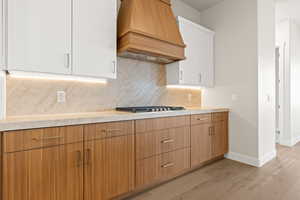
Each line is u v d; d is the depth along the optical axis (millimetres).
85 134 1509
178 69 2705
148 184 2059
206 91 3449
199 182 2205
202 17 3482
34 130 1273
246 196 1877
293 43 3896
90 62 1790
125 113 1902
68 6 1656
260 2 2758
